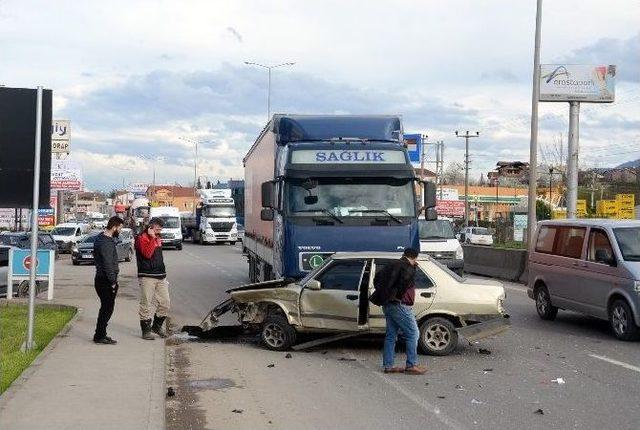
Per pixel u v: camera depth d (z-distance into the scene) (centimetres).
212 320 1348
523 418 824
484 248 3219
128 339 1295
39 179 1105
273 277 1636
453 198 9188
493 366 1138
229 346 1310
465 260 3388
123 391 891
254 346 1309
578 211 5928
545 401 907
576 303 1552
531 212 2869
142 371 1010
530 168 2878
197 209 6750
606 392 959
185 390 967
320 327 1238
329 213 1445
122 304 1861
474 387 986
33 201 1103
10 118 1080
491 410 861
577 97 4547
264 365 1138
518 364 1155
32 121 1088
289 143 1530
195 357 1205
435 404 890
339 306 1223
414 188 1481
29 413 785
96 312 1670
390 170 1468
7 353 1132
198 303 2023
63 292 2205
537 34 2828
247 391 961
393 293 1062
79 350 1173
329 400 910
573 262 1560
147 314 1305
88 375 980
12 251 1909
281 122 1603
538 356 1227
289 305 1257
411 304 1073
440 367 1128
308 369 1109
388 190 1472
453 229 2661
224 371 1091
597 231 1508
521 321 1686
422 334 1220
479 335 1212
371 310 1209
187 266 3625
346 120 1584
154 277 1313
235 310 1320
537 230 1753
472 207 10531
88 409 804
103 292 1233
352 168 1463
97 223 9862
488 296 1219
